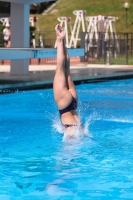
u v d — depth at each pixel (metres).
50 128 11.08
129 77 24.22
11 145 9.26
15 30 23.66
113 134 10.38
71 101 9.63
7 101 15.84
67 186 6.50
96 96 17.38
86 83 21.77
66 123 9.70
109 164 7.73
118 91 18.94
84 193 6.19
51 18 56.62
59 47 9.73
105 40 35.06
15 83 18.41
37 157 8.24
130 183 6.65
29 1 23.16
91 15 55.19
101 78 22.52
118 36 48.69
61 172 7.24
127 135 10.27
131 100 16.36
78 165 7.67
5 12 37.00
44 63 33.91
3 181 6.75
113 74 23.20
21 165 7.69
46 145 9.21
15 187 6.47
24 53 19.16
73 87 9.85
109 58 33.00
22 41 23.50
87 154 8.44
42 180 6.79
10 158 8.19
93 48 37.03
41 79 20.44
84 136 9.94
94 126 11.40
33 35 43.31
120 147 9.02
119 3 57.16
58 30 9.73
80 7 58.38
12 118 12.55
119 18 53.19
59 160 8.02
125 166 7.60
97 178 6.90
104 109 14.27
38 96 17.09
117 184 6.60
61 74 9.64
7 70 26.77
